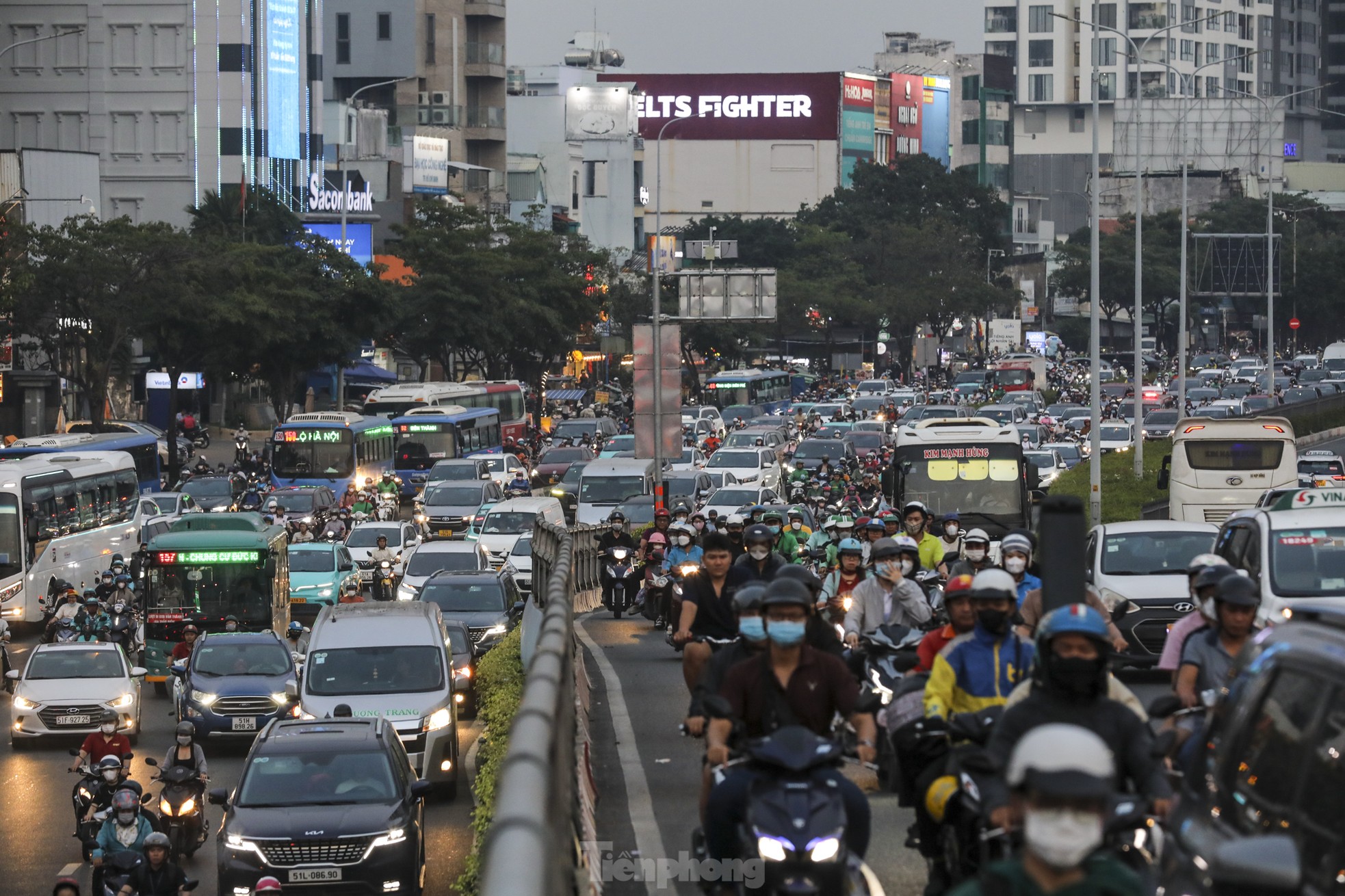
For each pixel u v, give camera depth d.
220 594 120.94
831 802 28.92
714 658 35.69
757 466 196.25
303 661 94.94
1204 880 22.44
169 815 71.31
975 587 33.47
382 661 83.50
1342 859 19.92
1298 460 172.62
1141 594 76.00
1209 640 38.34
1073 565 40.34
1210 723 25.27
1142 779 28.06
